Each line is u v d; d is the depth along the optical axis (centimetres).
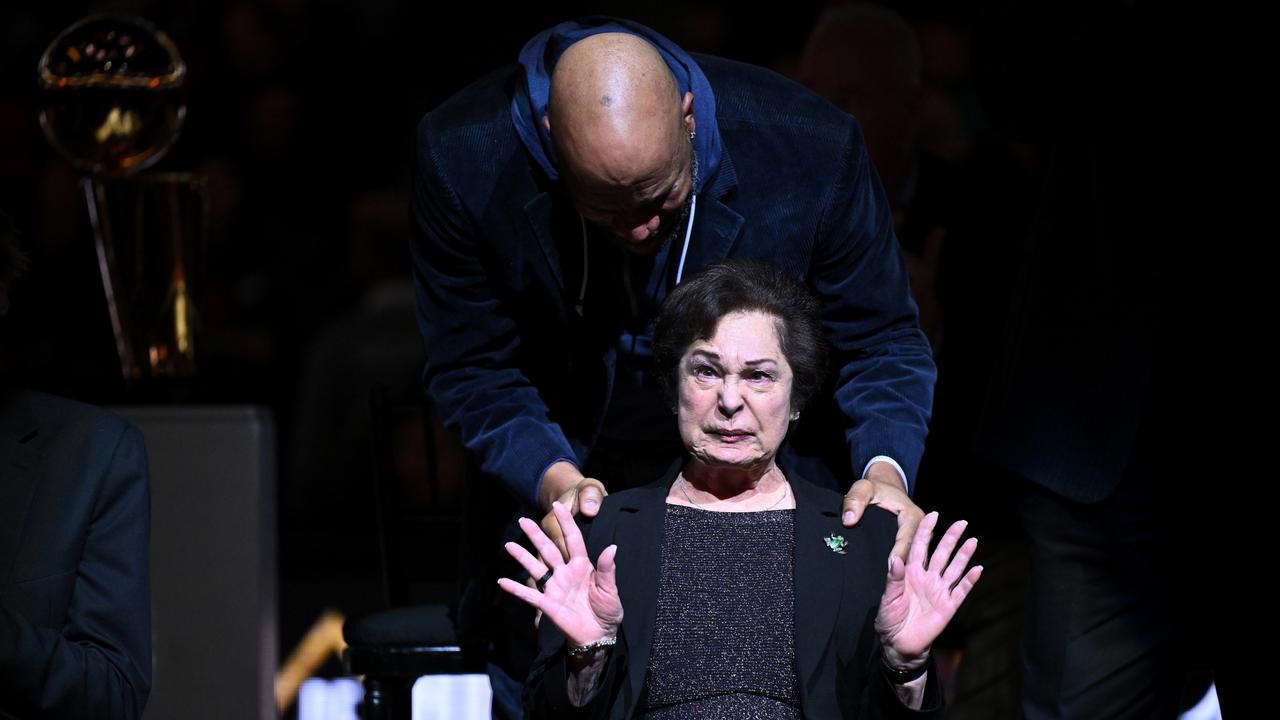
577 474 899
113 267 1266
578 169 807
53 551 830
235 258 2119
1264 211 937
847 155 921
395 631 1066
